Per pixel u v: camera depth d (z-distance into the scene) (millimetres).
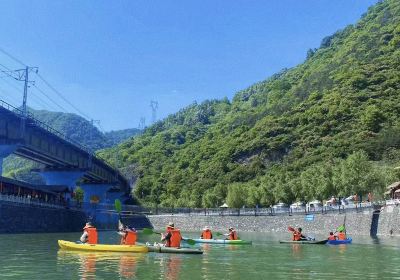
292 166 143500
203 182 165625
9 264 27234
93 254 33719
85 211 87938
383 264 30141
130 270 25531
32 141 69750
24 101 68312
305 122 167000
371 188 88062
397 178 92562
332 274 25312
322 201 102125
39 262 28344
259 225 100562
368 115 148250
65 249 36688
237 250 41812
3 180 63969
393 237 66062
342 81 180125
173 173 190375
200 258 33188
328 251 40594
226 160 172000
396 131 137750
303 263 30625
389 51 187625
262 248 44469
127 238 37250
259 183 140625
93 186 123500
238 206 125125
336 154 138875
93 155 100375
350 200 93938
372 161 130000
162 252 35906
